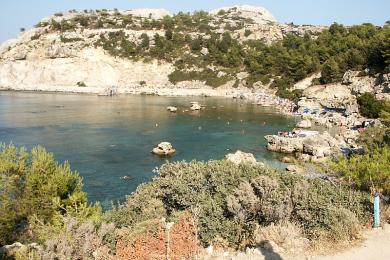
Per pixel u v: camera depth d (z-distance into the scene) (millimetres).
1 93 171750
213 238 20422
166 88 182500
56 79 196500
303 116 110938
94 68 198875
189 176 25516
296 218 21562
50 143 75625
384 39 123188
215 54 196125
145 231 19406
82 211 27047
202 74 189875
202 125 98312
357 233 20078
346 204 22875
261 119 108500
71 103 138250
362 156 36500
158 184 25953
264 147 76750
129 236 19141
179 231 19141
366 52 131625
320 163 58250
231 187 24453
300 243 19250
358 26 184750
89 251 18359
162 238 18625
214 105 139125
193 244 18828
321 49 161500
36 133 84875
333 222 20250
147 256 18000
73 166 60750
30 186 30641
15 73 199750
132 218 23094
